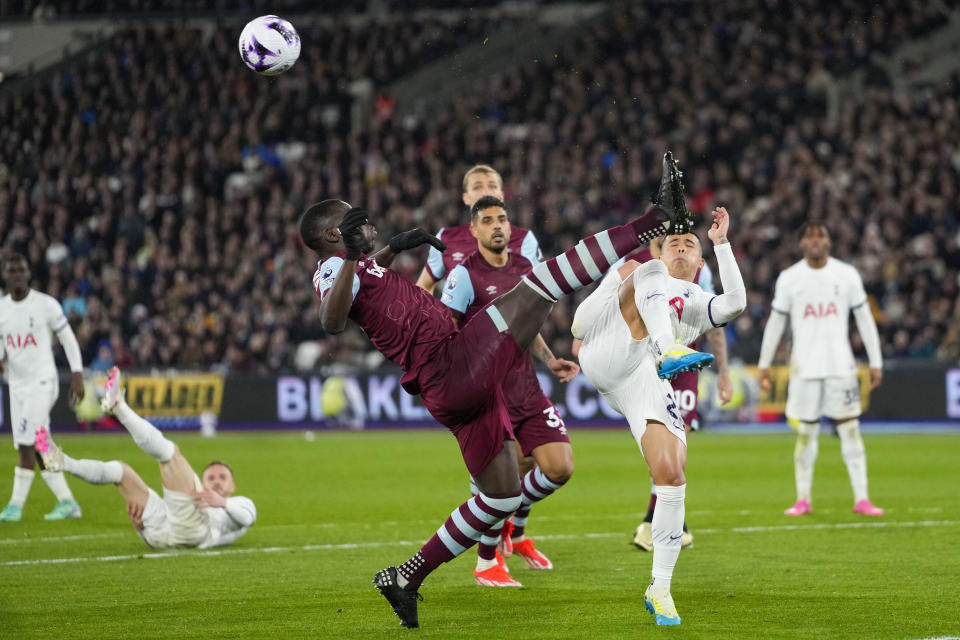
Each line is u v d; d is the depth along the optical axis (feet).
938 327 164.66
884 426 151.23
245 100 236.22
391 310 41.88
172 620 43.39
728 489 89.61
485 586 50.21
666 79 237.45
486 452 41.86
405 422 161.17
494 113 233.76
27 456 75.66
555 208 198.39
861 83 238.68
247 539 65.26
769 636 39.75
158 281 187.93
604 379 44.57
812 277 74.18
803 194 199.72
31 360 76.23
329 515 76.28
